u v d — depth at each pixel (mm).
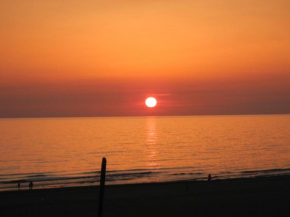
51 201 21328
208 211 18688
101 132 153375
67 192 24969
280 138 104125
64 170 48969
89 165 54344
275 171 43375
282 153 66500
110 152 73000
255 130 151500
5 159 61781
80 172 46406
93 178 39656
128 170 47281
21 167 52500
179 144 89750
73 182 36500
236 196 22781
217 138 108625
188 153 69250
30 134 136250
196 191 25078
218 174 42375
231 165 51469
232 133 132500
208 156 63594
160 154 68438
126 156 66000
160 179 38531
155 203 20734
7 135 129625
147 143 94125
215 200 21484
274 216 17562
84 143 95312
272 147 77812
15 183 35812
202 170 46656
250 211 18609
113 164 55312
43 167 52438
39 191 25859
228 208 19359
